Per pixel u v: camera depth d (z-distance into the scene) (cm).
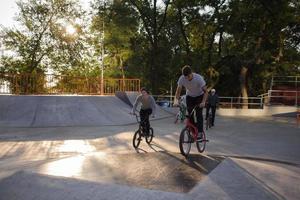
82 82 2581
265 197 498
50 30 4197
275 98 3117
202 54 3650
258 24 3491
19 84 2406
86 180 536
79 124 1636
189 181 548
